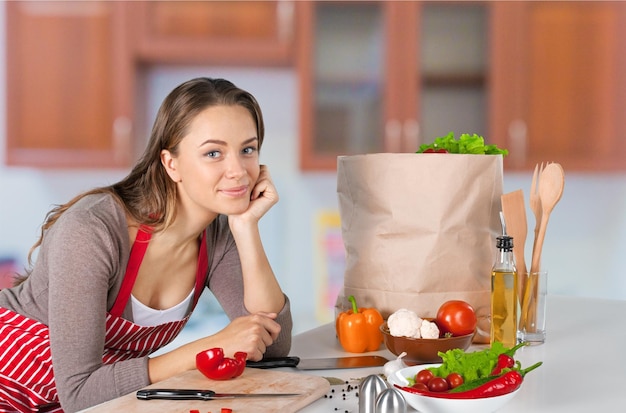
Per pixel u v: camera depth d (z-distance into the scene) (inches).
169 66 126.4
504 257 46.3
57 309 44.4
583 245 129.6
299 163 113.7
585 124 112.5
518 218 48.9
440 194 48.2
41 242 53.7
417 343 43.5
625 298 129.1
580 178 128.6
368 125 113.7
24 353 51.8
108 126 116.0
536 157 112.8
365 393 33.0
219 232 55.3
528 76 112.4
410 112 112.9
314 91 113.7
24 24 115.2
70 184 130.8
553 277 130.5
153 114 127.2
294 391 37.2
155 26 115.0
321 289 131.0
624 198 127.8
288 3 113.2
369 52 113.3
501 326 46.3
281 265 131.7
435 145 53.3
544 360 45.6
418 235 48.8
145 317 52.2
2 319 52.3
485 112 112.9
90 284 44.7
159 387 38.1
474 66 112.6
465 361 35.4
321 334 55.5
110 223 46.9
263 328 44.9
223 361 39.3
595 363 44.8
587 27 112.0
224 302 54.7
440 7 112.2
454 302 46.1
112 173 130.9
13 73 115.5
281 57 114.3
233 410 34.1
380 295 50.4
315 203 131.0
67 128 116.2
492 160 49.1
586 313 62.4
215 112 46.1
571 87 112.2
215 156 46.4
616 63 111.9
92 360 44.4
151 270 51.4
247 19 114.4
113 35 115.3
